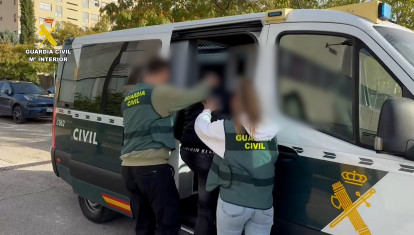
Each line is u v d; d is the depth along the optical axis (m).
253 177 2.35
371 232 2.16
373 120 2.21
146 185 2.92
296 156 2.48
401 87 2.08
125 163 3.01
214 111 2.75
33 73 24.73
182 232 3.38
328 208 2.34
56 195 5.46
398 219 2.05
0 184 5.86
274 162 2.42
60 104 4.60
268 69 2.59
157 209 2.98
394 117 1.83
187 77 3.13
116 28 10.96
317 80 2.45
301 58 2.51
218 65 2.92
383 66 2.17
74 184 4.27
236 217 2.39
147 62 3.19
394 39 2.31
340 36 2.35
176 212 3.00
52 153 4.70
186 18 10.39
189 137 3.09
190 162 3.11
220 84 2.80
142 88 3.00
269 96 2.51
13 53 23.98
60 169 4.59
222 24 2.94
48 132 11.37
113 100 3.77
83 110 4.15
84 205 4.56
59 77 4.67
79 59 4.34
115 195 3.74
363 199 2.19
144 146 2.91
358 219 2.21
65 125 4.46
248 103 2.35
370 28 2.26
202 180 3.01
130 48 3.69
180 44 3.23
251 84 2.42
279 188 2.58
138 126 2.93
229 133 2.40
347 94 2.32
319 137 2.40
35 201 5.19
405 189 2.03
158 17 10.13
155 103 2.90
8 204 5.02
